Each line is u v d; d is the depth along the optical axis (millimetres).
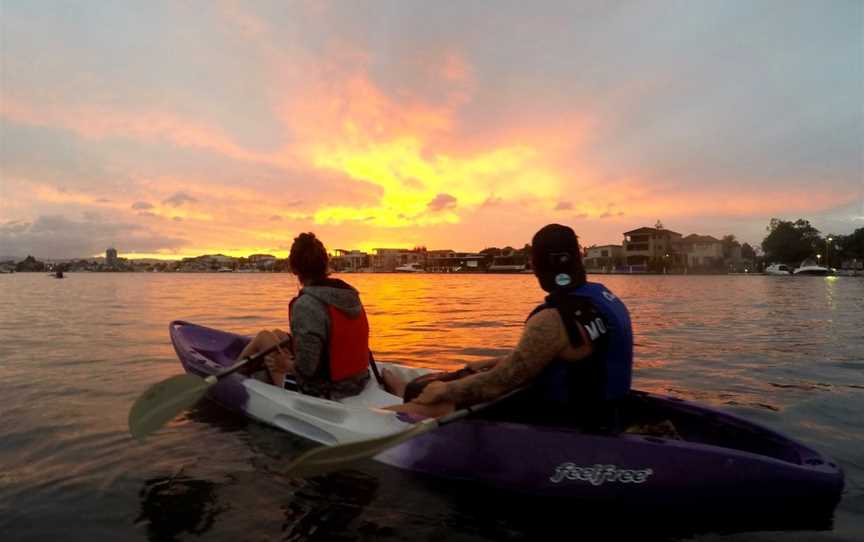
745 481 2561
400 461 3250
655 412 3322
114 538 2447
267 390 4055
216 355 5492
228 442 3688
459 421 3031
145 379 5574
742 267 81438
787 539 2449
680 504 2652
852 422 4254
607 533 2533
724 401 4938
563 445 2785
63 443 3641
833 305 17438
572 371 2764
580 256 2875
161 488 2967
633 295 24094
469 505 2801
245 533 2492
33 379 5566
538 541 2455
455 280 59188
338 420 3533
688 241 80250
